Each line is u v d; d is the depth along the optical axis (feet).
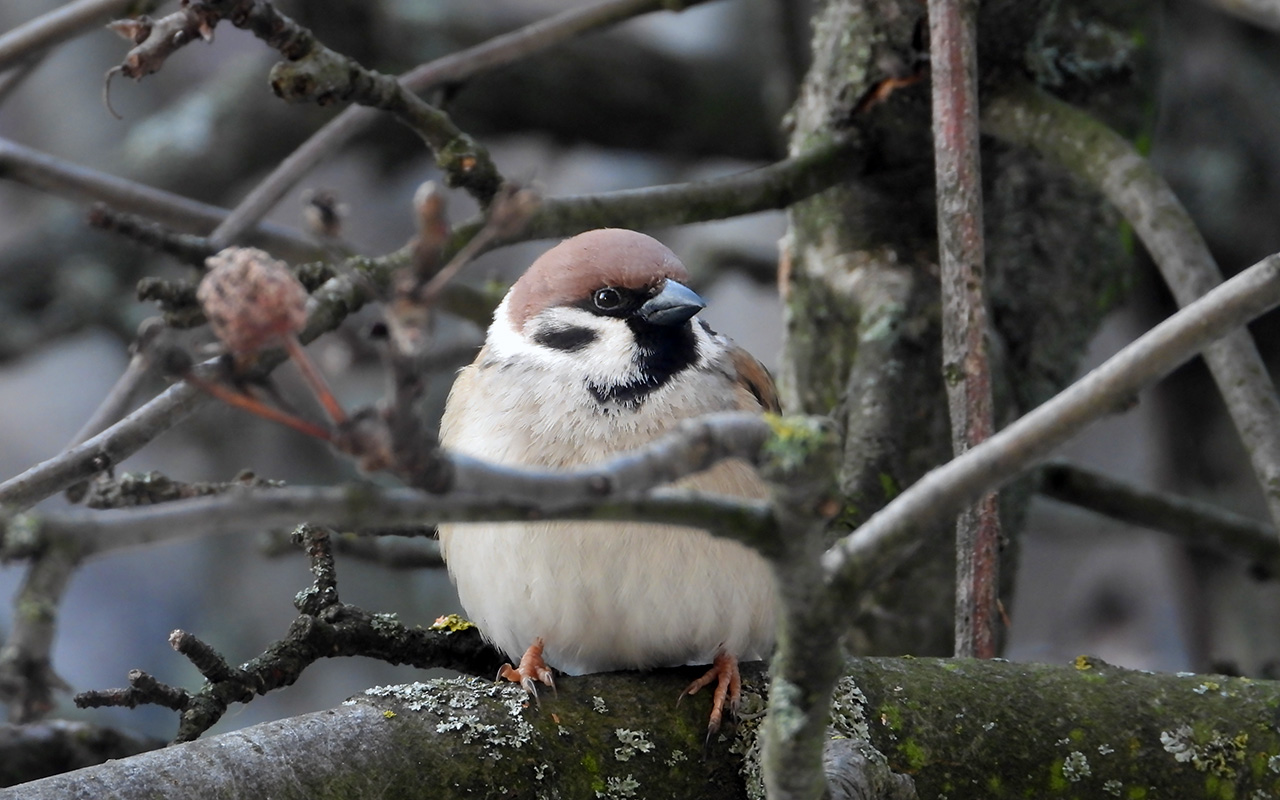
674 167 40.91
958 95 19.12
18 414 53.42
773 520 10.62
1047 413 11.54
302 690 40.42
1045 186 25.23
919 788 16.43
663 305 20.59
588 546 19.04
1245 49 33.06
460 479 9.59
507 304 21.70
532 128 38.42
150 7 22.61
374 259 20.36
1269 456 18.90
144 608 48.57
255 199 23.73
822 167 23.24
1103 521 36.70
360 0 36.60
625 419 20.48
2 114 46.01
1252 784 16.69
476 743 15.87
